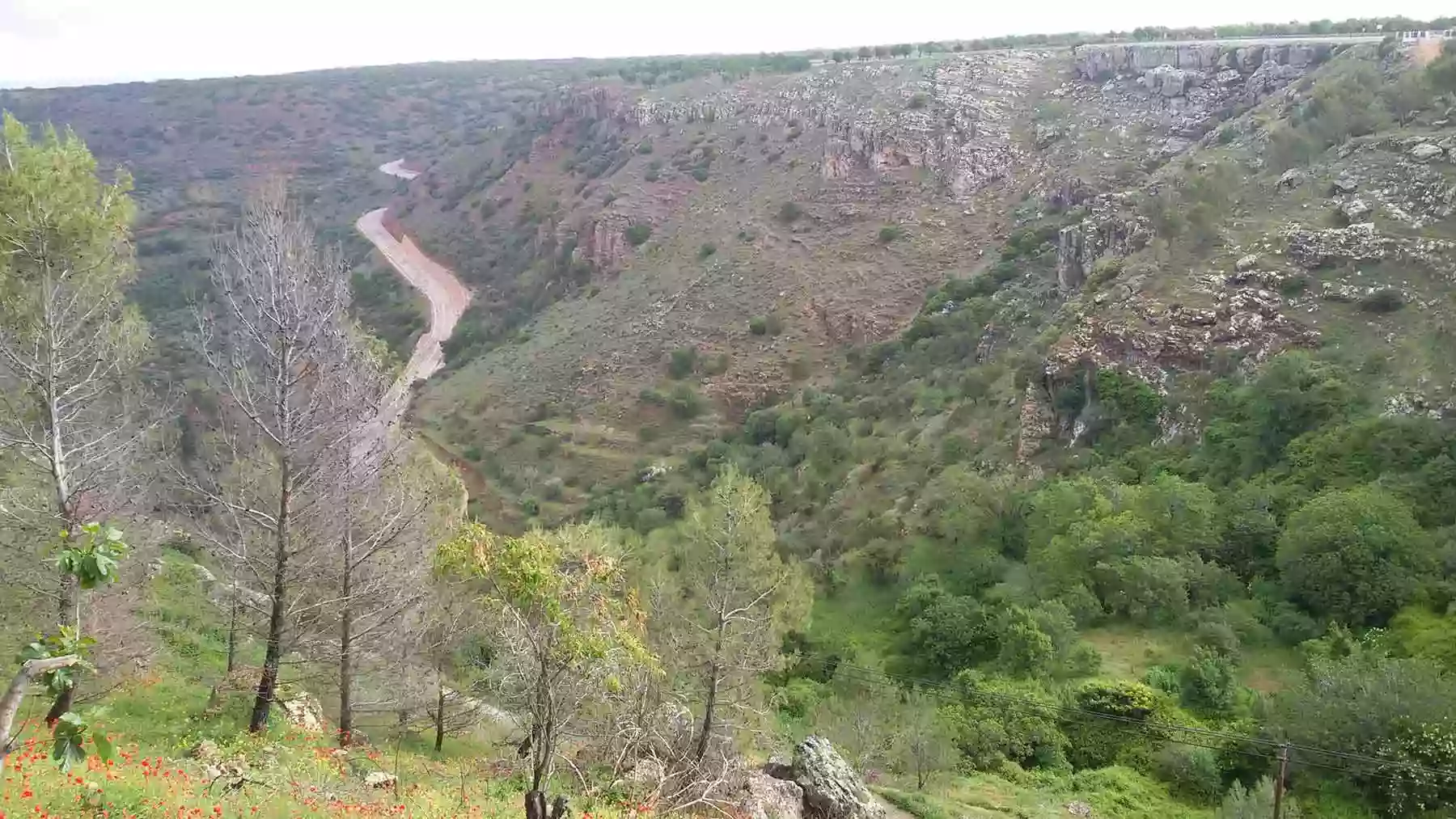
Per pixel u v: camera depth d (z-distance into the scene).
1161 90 66.38
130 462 19.08
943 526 35.50
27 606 16.72
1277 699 21.95
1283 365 30.92
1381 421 28.00
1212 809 20.39
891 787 21.45
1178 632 26.27
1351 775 19.31
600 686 11.51
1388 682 19.94
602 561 11.79
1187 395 33.84
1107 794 21.00
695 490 47.50
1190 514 28.66
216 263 17.48
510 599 10.80
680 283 72.81
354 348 18.56
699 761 16.09
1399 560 24.05
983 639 28.75
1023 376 40.66
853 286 64.62
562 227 88.00
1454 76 41.22
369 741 18.83
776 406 56.44
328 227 110.19
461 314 86.31
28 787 9.20
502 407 64.62
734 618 19.22
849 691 27.36
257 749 14.63
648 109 99.94
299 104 143.62
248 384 16.55
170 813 9.59
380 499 18.64
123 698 17.47
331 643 18.22
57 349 16.30
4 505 16.41
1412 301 31.77
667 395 60.53
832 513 41.31
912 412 47.19
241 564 16.94
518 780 15.41
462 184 111.19
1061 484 32.12
